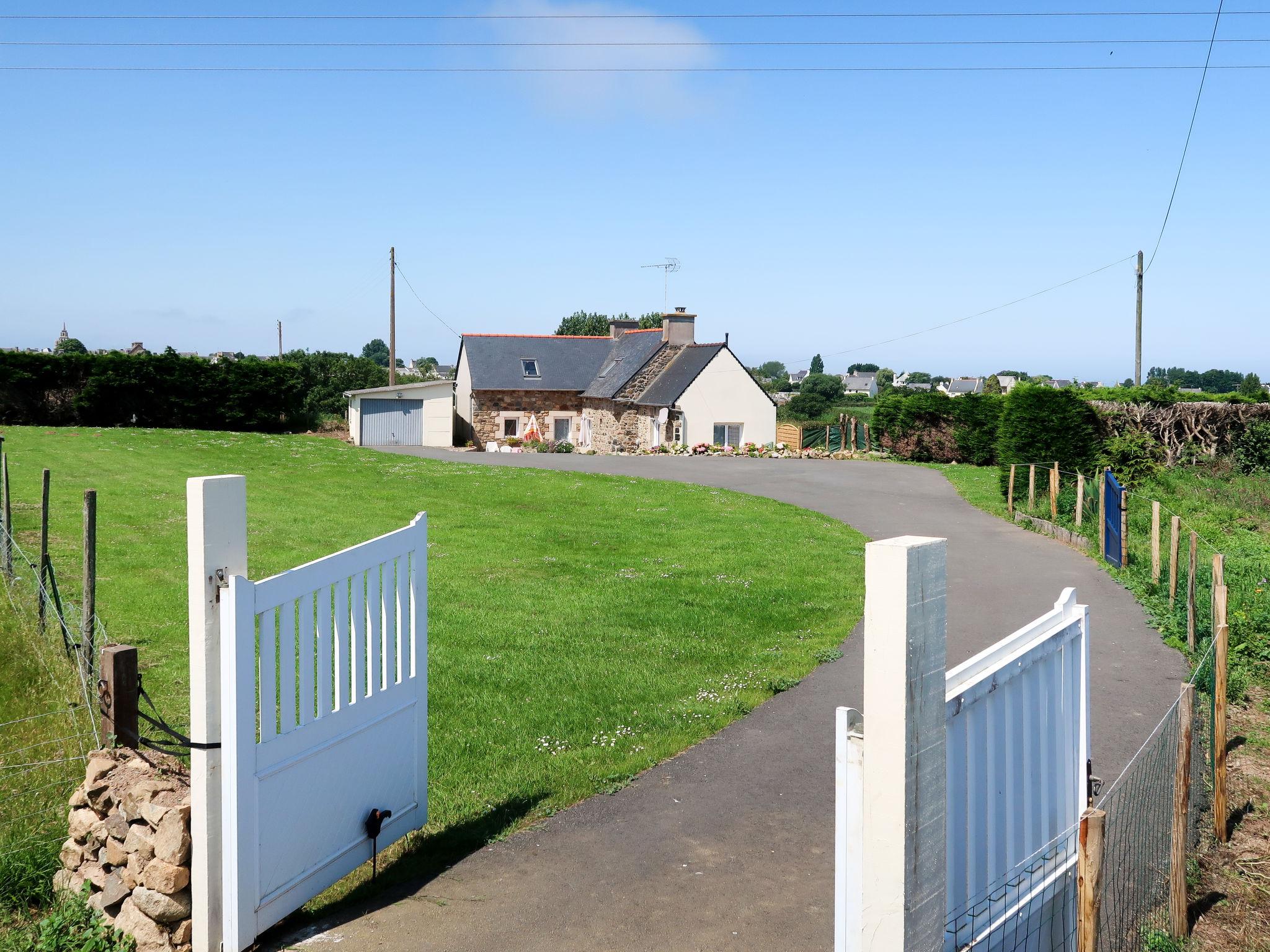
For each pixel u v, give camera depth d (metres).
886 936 2.99
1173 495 20.50
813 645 10.85
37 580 10.36
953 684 3.47
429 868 5.68
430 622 11.77
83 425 40.16
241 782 4.64
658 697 9.02
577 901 5.25
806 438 40.34
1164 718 5.56
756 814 6.46
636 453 40.38
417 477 28.36
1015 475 21.47
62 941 4.81
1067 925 4.40
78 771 6.57
